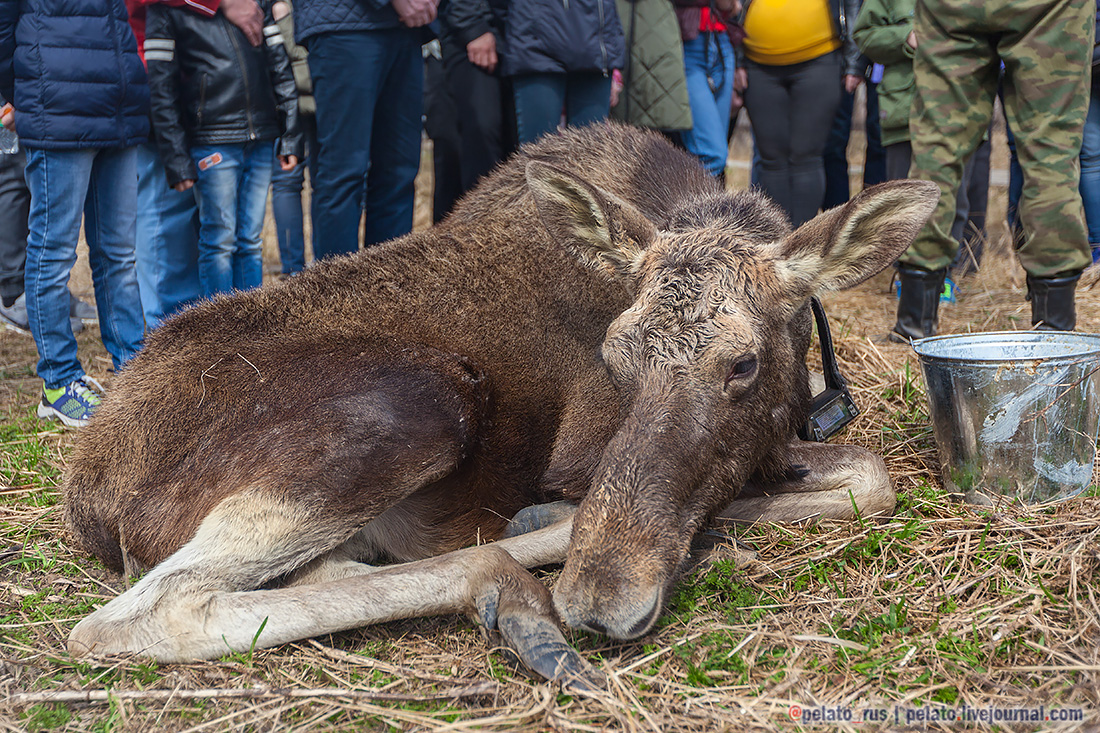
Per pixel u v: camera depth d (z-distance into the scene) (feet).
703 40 21.16
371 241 18.75
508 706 7.54
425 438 9.78
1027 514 10.22
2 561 10.82
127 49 15.96
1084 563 8.96
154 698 7.87
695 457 8.26
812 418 12.23
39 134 15.14
